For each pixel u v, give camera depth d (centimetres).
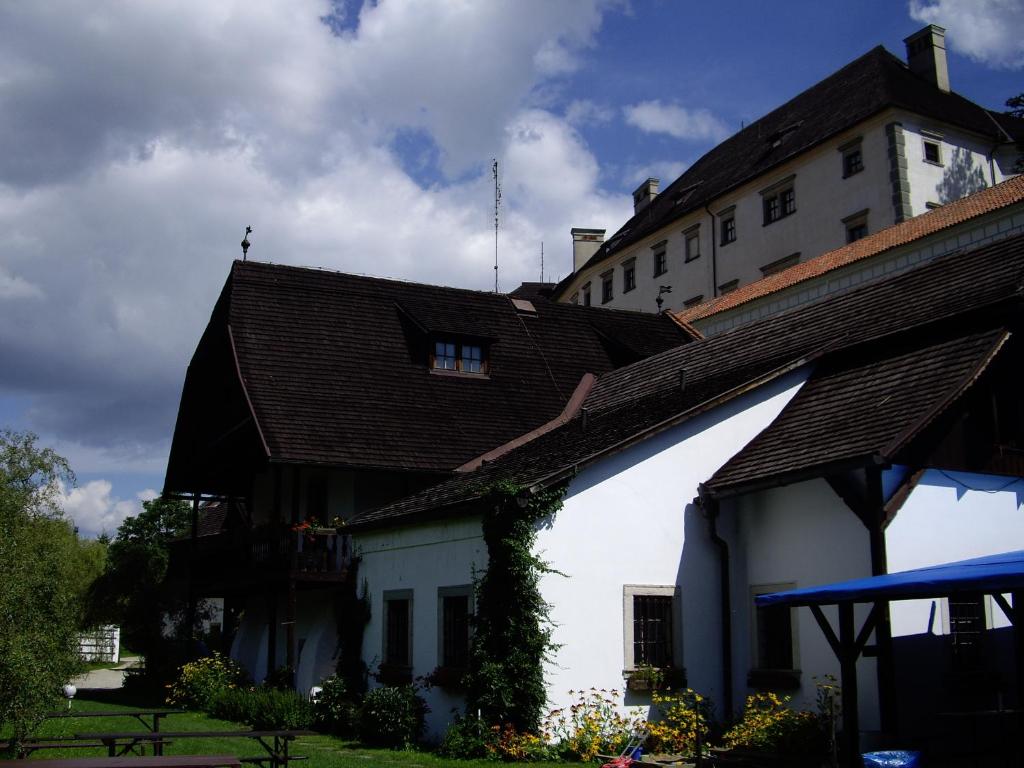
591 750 1499
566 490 1630
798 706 1555
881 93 3709
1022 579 986
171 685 2353
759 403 1800
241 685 2292
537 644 1552
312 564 2086
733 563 1711
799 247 3972
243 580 2292
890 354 1731
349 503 2269
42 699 1190
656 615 1673
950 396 1474
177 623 3117
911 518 1476
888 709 1391
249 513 2727
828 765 1276
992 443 1565
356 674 2030
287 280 2625
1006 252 1766
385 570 1998
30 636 1191
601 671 1602
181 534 3938
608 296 5406
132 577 3606
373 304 2678
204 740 1684
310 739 1747
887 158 3581
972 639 1502
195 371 2784
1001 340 1543
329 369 2417
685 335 3086
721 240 4453
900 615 1439
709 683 1675
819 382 1830
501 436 2406
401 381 2477
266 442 2114
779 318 2200
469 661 1627
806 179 3962
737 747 1405
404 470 2198
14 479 1463
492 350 2708
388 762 1443
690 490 1722
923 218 2853
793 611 1591
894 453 1413
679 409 1784
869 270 2741
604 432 1914
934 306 1733
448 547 1794
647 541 1672
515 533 1584
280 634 2408
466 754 1503
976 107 3959
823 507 1566
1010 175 3856
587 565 1623
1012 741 1473
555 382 2695
